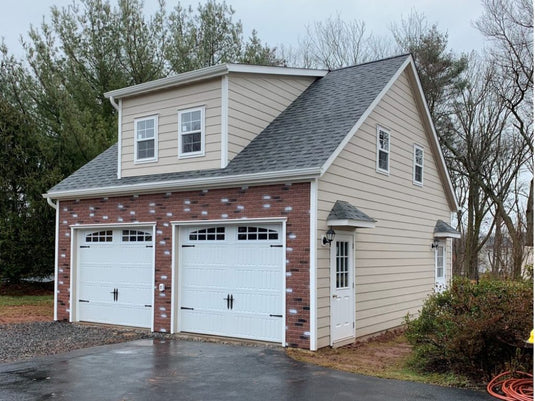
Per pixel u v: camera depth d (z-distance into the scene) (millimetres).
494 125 24281
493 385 6961
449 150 24844
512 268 22250
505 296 8047
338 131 10664
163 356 9039
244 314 10484
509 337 7453
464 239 28672
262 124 12289
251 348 9719
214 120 11461
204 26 24766
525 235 22984
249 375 7684
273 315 10070
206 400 6438
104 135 20203
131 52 21938
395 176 13164
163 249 11656
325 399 6480
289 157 10234
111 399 6492
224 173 10703
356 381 7355
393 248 12852
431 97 25000
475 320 7465
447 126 24984
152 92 12578
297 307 9633
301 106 12953
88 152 19750
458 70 24953
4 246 18609
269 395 6652
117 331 11875
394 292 12789
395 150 13234
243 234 10625
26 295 19578
